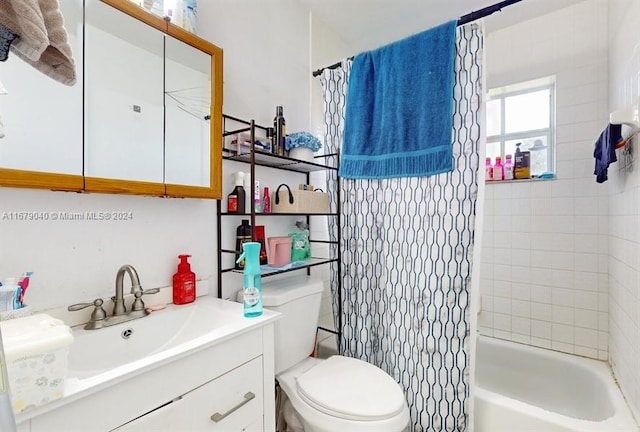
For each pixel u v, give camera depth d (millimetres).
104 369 906
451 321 1355
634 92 1312
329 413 1110
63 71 590
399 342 1495
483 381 2082
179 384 788
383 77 1534
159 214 1181
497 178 2154
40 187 835
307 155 1550
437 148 1368
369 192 1604
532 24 2043
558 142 1968
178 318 1108
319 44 1989
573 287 1922
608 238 1810
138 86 1088
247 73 1530
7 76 826
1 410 385
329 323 1965
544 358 1919
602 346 1831
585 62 1886
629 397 1363
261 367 1030
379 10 1918
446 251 1365
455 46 1355
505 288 2137
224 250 1357
